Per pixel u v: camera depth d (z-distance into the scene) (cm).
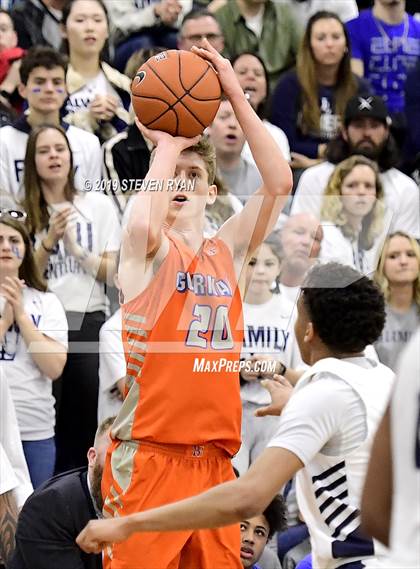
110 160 713
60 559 524
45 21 926
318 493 446
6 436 612
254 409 606
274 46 976
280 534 656
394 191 800
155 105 448
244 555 589
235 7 966
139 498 450
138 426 452
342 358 457
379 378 443
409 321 697
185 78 451
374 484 325
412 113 957
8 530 577
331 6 1017
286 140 895
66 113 839
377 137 857
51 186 673
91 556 527
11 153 764
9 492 579
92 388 647
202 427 450
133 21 923
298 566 545
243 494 405
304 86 916
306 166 879
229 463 466
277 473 413
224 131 743
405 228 775
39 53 784
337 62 923
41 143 670
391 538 321
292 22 980
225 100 749
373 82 1012
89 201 583
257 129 462
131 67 879
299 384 445
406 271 699
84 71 862
